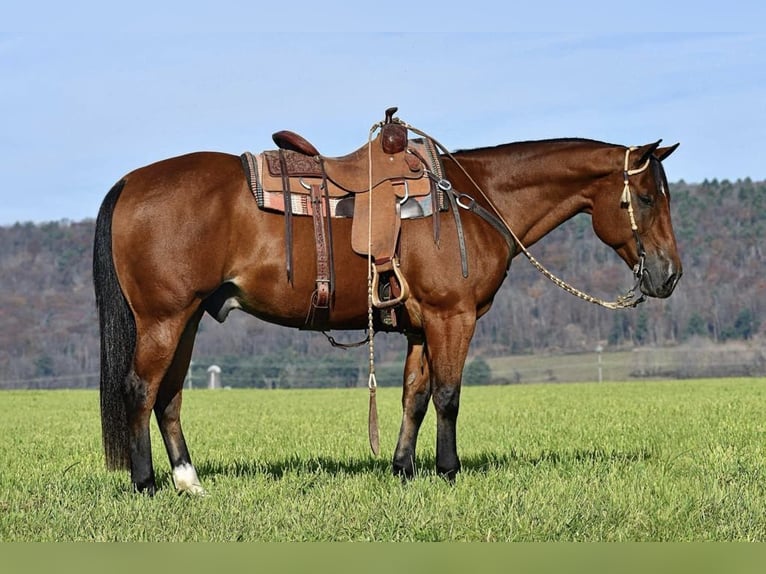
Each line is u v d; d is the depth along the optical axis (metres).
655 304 74.56
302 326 8.05
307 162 7.86
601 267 78.06
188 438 13.95
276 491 7.92
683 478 8.41
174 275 7.43
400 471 8.39
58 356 71.31
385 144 8.02
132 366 7.56
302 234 7.71
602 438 12.41
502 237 8.30
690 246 86.12
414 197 7.95
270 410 21.22
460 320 7.98
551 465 9.24
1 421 18.23
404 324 8.19
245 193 7.63
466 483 7.89
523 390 29.81
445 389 7.98
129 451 7.67
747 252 84.44
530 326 72.25
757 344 68.81
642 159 8.38
